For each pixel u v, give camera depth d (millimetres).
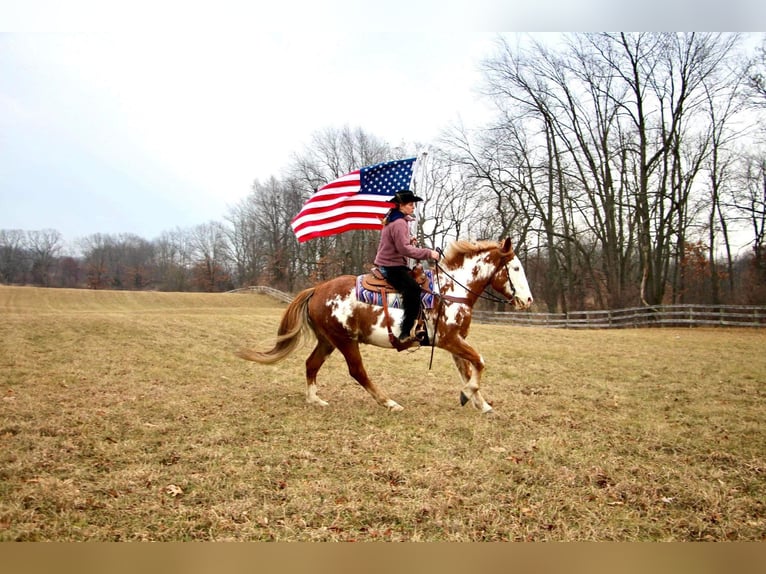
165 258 102750
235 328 17500
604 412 7672
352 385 9305
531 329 22859
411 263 7398
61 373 9281
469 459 5469
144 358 11258
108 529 3914
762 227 31641
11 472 4781
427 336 7215
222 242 89125
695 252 34000
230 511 4199
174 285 89500
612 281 33031
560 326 30328
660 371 11328
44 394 7730
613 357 13508
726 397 8789
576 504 4516
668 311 30328
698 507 4520
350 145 47812
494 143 34500
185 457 5352
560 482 4926
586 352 14531
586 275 40750
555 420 7109
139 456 5324
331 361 11875
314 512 4246
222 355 12234
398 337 7145
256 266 77188
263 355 7727
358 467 5188
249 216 73875
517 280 7480
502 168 35031
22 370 9336
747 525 4250
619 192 33312
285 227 64750
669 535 4102
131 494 4449
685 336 20656
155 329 15859
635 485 4887
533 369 11430
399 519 4199
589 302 43938
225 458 5336
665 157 31000
